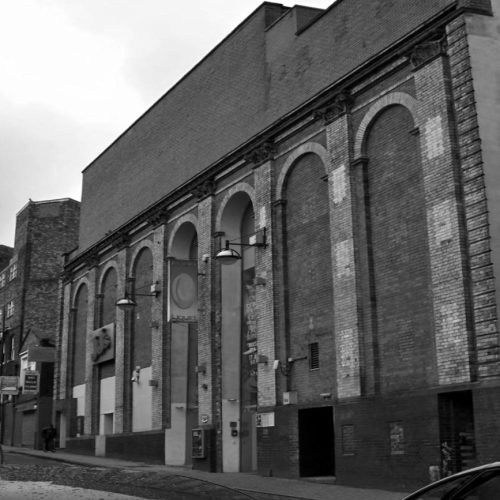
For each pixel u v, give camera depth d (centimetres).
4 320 5238
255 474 2295
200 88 2934
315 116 2158
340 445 1911
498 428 1470
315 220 2166
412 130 1809
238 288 2622
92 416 3581
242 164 2533
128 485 984
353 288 1934
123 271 3406
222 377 2538
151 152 3331
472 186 1619
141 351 3219
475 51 1675
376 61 1931
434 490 557
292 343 2202
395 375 1795
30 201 5516
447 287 1647
